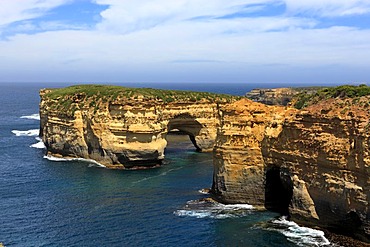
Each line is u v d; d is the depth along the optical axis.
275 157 46.59
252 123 48.66
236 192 49.41
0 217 46.03
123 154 73.19
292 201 43.47
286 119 45.47
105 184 60.81
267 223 43.12
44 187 58.88
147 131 73.31
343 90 43.09
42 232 41.84
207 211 47.28
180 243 38.84
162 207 49.22
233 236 39.97
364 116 37.25
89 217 46.06
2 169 70.00
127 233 41.41
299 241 38.25
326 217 40.28
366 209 35.91
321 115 40.97
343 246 36.81
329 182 39.28
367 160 35.41
